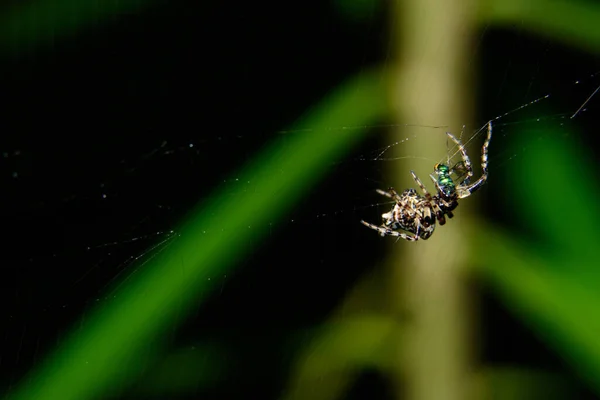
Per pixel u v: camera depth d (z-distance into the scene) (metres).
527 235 0.26
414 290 0.27
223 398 0.27
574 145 0.27
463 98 0.27
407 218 0.27
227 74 0.28
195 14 0.28
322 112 0.26
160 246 0.27
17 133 0.28
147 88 0.28
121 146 0.28
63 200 0.28
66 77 0.28
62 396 0.25
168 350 0.27
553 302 0.26
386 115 0.27
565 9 0.26
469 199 0.27
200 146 0.28
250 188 0.26
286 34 0.28
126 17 0.28
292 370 0.28
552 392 0.27
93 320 0.25
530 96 0.27
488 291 0.27
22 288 0.27
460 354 0.27
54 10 0.27
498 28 0.26
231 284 0.27
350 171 0.28
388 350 0.27
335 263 0.28
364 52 0.27
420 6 0.26
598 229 0.26
